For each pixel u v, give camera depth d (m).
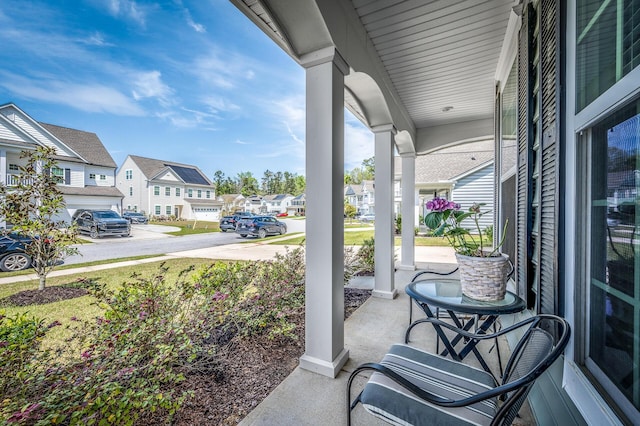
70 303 3.93
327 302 2.16
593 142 1.26
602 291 1.17
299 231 17.03
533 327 1.46
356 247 9.17
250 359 2.34
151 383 1.74
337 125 2.21
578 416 1.24
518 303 1.85
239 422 1.67
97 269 6.22
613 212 1.11
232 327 2.72
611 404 1.05
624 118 1.04
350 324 3.11
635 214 0.98
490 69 3.53
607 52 1.12
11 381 1.46
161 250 9.44
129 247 10.16
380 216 3.97
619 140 1.08
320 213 2.19
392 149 3.91
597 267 1.22
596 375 1.18
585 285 1.29
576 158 1.35
